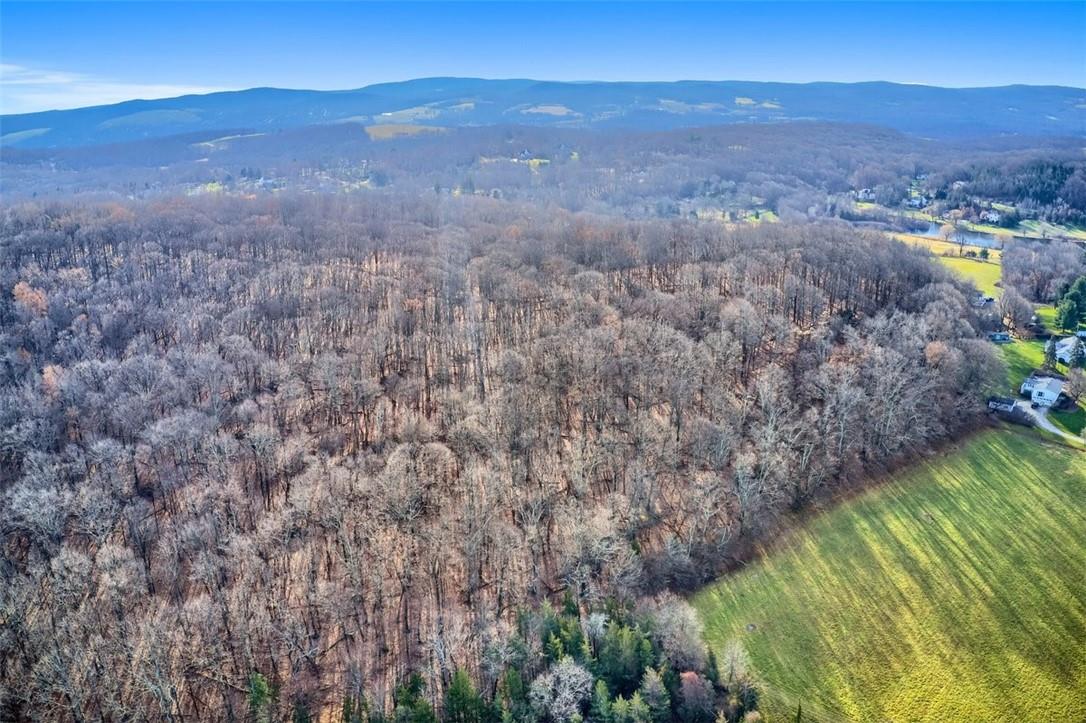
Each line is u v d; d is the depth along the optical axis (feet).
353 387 415.23
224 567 285.64
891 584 323.57
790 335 493.36
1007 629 299.17
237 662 260.83
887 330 483.51
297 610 282.77
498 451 354.33
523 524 318.45
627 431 383.65
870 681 276.21
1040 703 266.77
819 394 418.10
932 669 281.13
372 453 365.20
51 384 408.87
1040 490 390.63
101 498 316.81
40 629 257.14
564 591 296.30
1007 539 352.90
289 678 261.85
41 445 361.51
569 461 364.58
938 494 386.73
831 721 259.19
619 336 455.63
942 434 436.76
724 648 283.18
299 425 396.57
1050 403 476.95
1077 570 331.98
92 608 268.21
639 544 327.47
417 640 277.85
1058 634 296.51
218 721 246.68
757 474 363.56
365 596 288.92
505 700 244.01
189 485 339.16
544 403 400.47
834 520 364.99
